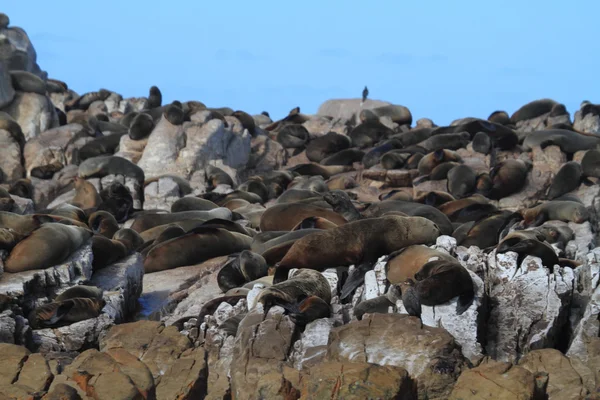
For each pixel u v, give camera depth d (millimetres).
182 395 29859
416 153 96750
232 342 37969
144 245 61000
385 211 68312
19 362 30078
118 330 35906
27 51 126688
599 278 42344
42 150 96250
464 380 27766
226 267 50719
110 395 27531
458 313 37781
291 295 39156
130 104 141875
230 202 80438
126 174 88375
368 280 42312
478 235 63250
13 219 50031
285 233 58750
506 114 121188
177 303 51156
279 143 113000
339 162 105000
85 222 63406
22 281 43656
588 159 84062
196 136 97312
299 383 29844
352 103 141125
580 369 31141
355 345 32250
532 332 39625
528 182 86000
